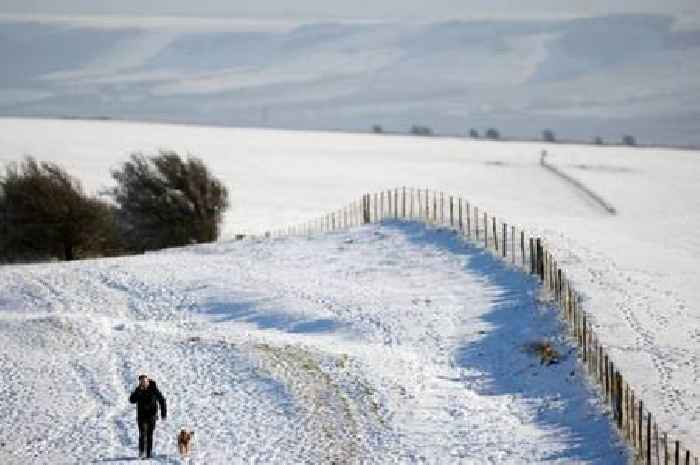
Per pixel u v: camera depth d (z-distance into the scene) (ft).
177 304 402.11
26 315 382.63
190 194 589.32
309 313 369.50
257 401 276.41
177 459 233.35
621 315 326.03
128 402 282.56
